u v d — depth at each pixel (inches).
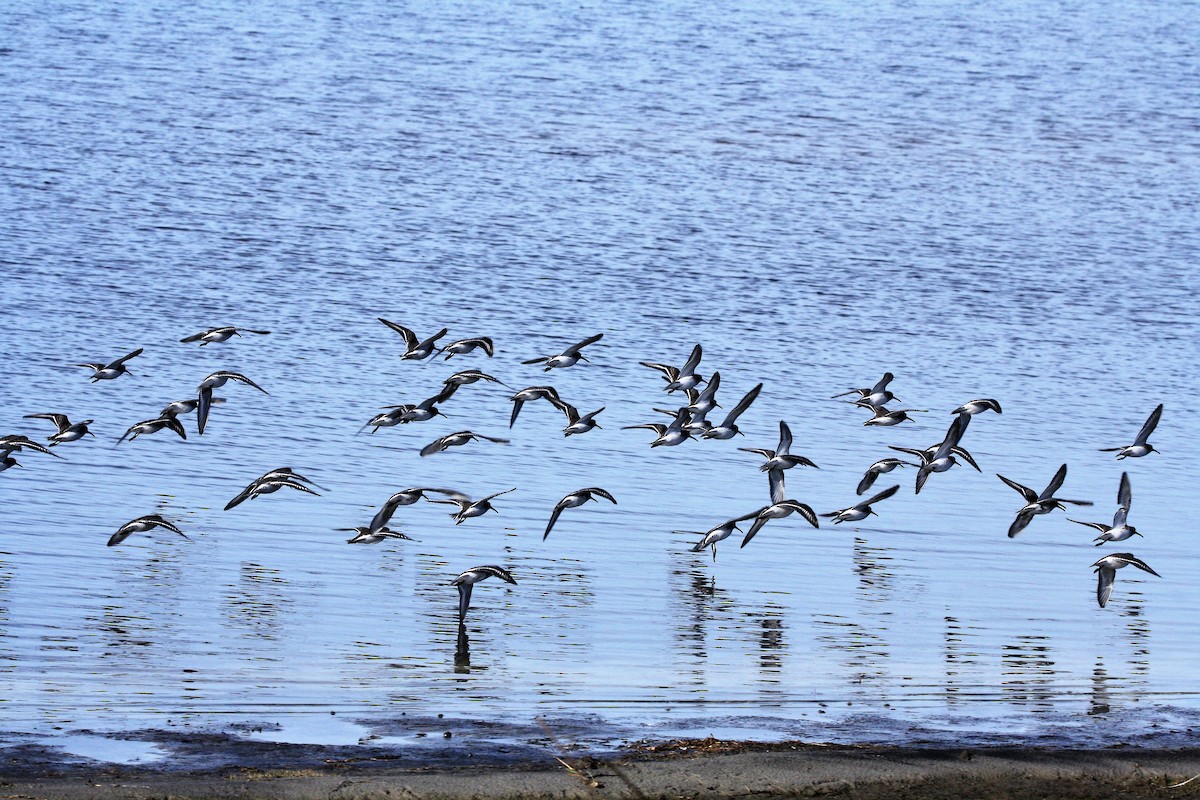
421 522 1744.6
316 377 2303.2
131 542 1626.5
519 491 1879.9
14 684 1208.8
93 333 2433.6
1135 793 1071.6
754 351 2512.3
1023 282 3002.0
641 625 1427.2
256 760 1069.8
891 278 2982.3
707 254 3070.9
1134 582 1626.5
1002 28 5556.1
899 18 5684.1
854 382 2385.6
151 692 1204.5
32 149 3543.3
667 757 1101.7
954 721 1201.4
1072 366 2522.1
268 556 1599.4
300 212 3223.4
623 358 2448.3
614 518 1785.2
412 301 2704.2
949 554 1701.5
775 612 1478.8
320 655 1309.1
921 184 3671.3
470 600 1480.1
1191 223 3454.7
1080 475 2028.8
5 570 1509.6
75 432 1547.7
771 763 1088.8
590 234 3169.3
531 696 1224.2
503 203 3353.8
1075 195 3639.3
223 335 1508.4
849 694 1258.0
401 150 3740.2
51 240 2923.2
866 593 1555.1
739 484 1937.7
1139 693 1284.4
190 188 3339.1
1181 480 2022.6
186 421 2084.2
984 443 2153.1
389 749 1100.5
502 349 2474.2
